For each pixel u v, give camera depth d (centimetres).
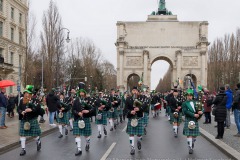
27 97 1372
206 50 7306
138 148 1466
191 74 7319
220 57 8038
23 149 1350
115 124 2430
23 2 6525
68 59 8331
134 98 1427
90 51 8894
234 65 7394
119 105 2736
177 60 7350
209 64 8562
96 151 1434
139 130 1403
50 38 5353
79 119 1387
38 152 1405
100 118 1884
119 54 7425
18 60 6278
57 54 5425
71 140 1773
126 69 7462
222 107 1716
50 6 5384
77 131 1371
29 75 5631
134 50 7475
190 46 7438
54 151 1431
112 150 1463
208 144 1659
